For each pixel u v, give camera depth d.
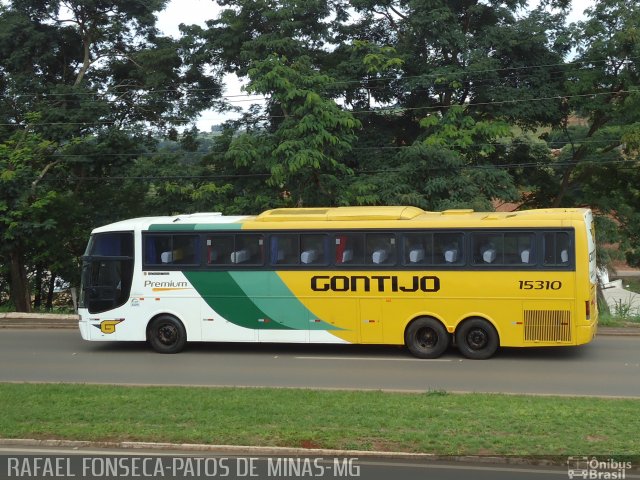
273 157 26.23
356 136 27.53
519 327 16.03
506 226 16.11
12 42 31.33
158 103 32.97
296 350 18.00
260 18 30.30
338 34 31.64
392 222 16.70
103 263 18.17
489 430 9.46
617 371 14.54
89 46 33.75
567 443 8.84
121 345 19.20
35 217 28.22
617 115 28.36
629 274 57.28
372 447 8.88
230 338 17.56
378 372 14.85
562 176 32.91
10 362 16.73
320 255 17.08
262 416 10.37
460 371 14.84
